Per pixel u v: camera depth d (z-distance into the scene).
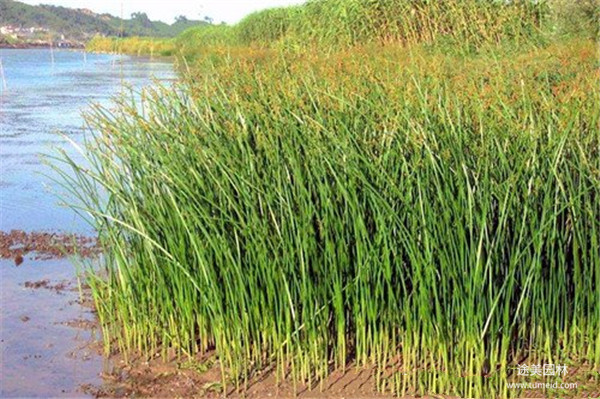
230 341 4.48
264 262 4.41
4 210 8.27
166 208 4.71
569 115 5.20
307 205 4.45
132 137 5.00
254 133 4.99
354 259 4.55
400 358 4.64
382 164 4.62
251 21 25.72
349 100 5.83
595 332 4.50
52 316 5.46
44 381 4.49
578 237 4.39
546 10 15.84
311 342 4.39
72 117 15.55
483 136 4.88
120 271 4.86
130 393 4.35
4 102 18.20
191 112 5.46
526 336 4.68
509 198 4.44
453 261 4.24
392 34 16.36
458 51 14.31
